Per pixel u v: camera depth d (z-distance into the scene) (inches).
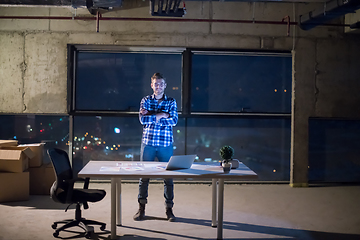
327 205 177.0
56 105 211.9
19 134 215.5
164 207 168.4
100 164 137.9
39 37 209.8
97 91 216.8
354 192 204.8
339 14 182.1
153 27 211.9
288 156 223.8
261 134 222.4
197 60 218.4
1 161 171.6
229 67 219.6
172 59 217.8
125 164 138.6
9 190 171.8
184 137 219.6
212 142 220.5
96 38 210.5
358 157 227.3
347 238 132.0
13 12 208.7
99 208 164.4
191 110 218.7
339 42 219.5
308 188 213.9
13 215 151.7
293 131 219.6
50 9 209.5
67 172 133.6
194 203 176.4
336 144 225.9
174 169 128.1
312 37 218.2
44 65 210.5
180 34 213.0
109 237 128.1
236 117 218.5
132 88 217.3
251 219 153.2
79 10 209.5
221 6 213.2
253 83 220.8
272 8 214.4
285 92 222.5
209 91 219.3
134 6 210.2
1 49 209.5
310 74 219.3
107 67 216.7
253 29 215.3
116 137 218.4
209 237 130.2
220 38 214.2
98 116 217.0
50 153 125.4
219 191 126.6
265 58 221.0
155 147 149.9
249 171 127.6
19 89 211.0
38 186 185.9
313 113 220.4
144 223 144.9
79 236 128.7
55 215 152.6
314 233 136.9
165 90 218.8
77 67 216.1
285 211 165.8
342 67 220.5
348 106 221.9
